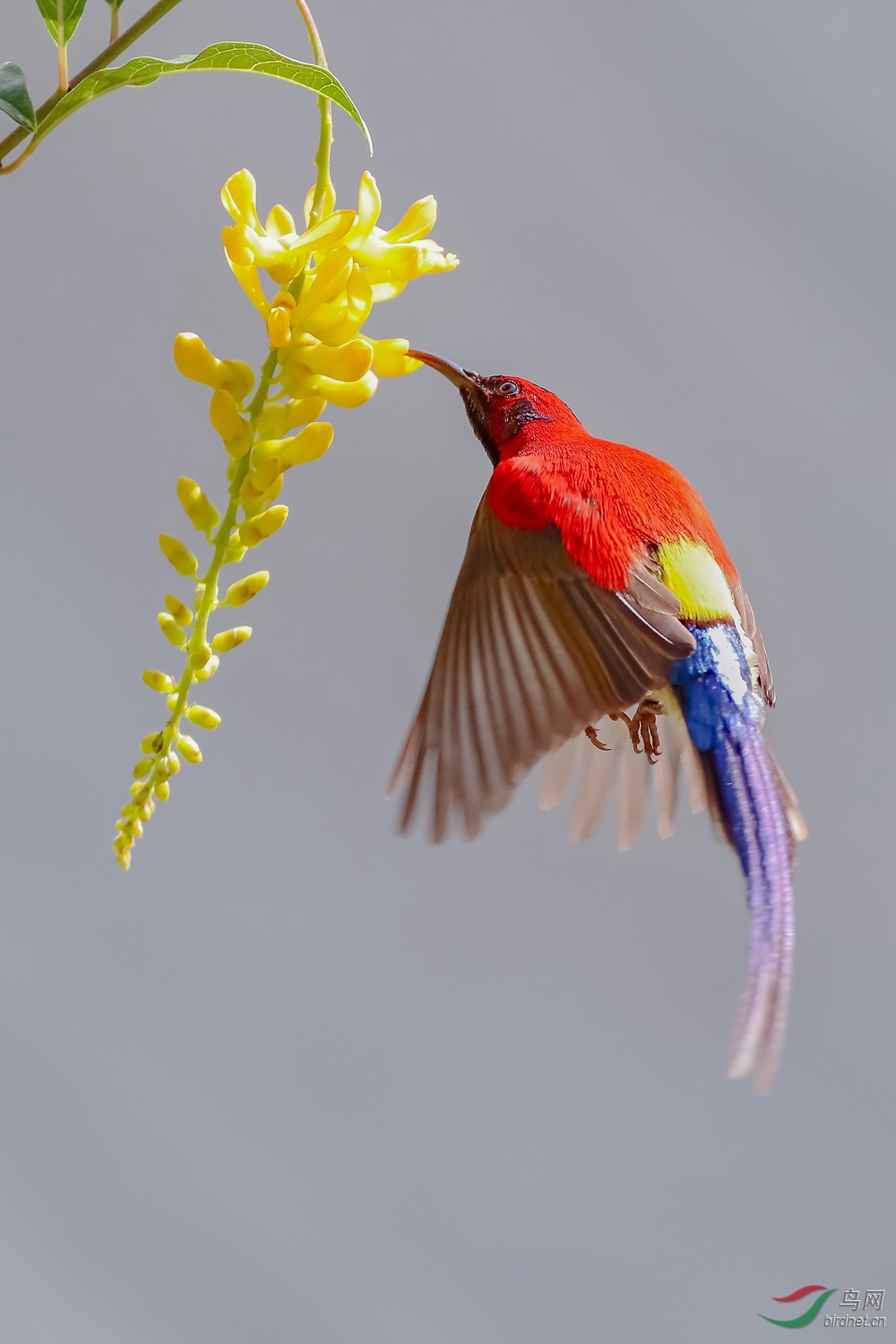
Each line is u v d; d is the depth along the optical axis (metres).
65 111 3.45
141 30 3.45
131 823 3.44
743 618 3.53
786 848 3.51
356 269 3.44
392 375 3.45
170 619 3.45
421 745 3.48
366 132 3.44
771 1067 3.49
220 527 3.44
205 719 3.45
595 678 3.49
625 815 3.53
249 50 3.44
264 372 3.44
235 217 3.44
